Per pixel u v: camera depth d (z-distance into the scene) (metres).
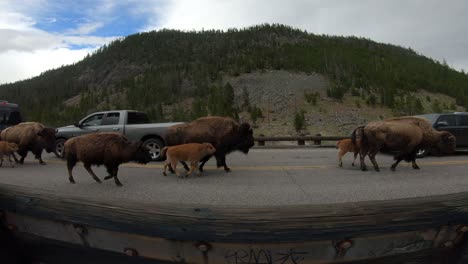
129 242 1.77
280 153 12.84
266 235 1.61
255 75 125.12
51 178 7.05
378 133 7.84
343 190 5.73
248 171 7.94
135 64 192.62
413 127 7.86
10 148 9.10
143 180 6.77
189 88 120.12
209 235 1.63
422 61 145.62
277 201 4.95
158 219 1.67
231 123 7.91
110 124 10.39
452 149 8.31
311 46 161.88
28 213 1.93
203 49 188.25
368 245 1.69
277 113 84.25
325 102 90.94
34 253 2.03
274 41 172.25
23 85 172.25
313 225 1.61
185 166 7.96
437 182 6.50
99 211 1.78
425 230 1.73
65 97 152.75
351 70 115.62
